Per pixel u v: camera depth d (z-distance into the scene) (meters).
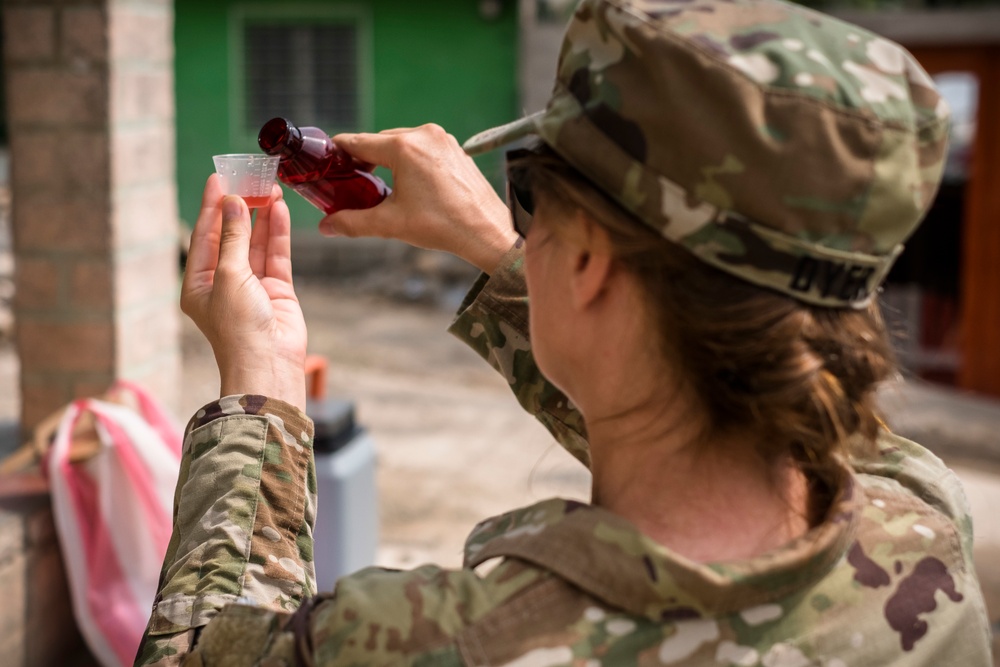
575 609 0.77
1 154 10.21
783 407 0.78
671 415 0.82
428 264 11.63
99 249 3.37
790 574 0.78
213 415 0.98
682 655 0.76
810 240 0.74
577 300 0.82
